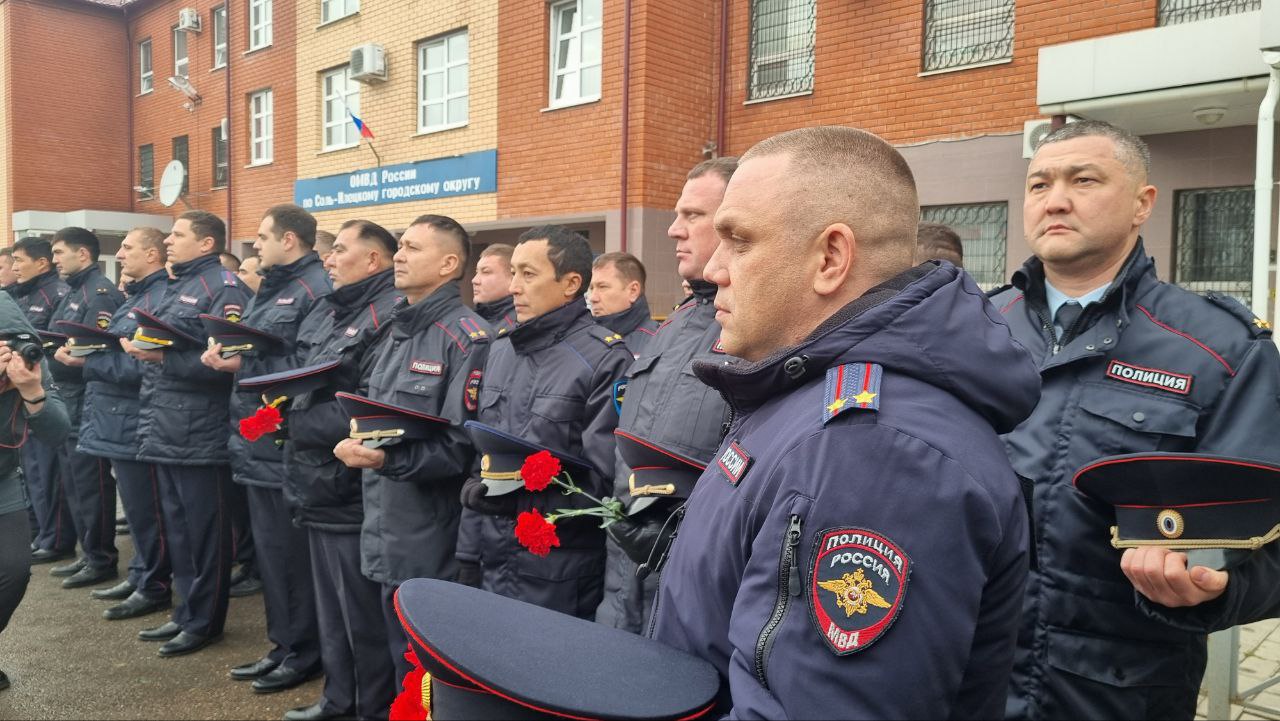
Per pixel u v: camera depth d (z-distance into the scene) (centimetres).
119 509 702
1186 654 170
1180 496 144
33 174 1723
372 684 322
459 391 301
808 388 106
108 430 472
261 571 382
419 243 314
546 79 976
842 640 88
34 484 581
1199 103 521
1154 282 186
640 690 92
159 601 478
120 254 513
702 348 221
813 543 92
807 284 110
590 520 257
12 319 314
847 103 816
